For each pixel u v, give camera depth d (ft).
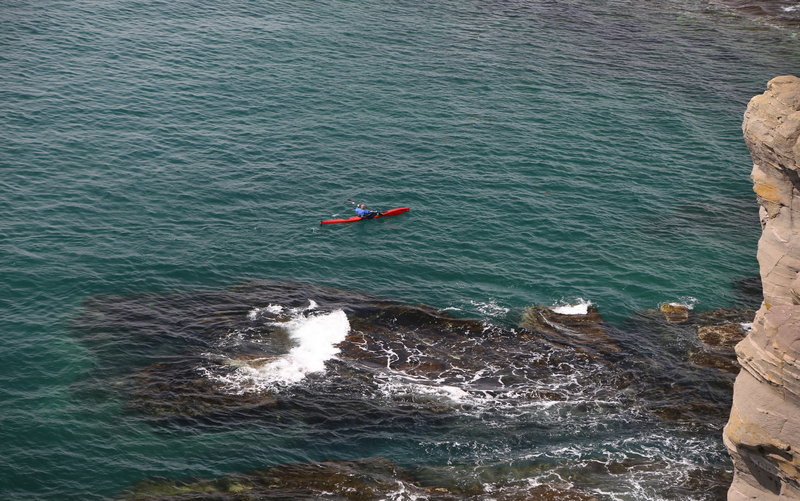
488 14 332.19
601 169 225.56
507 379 149.07
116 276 170.50
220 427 133.90
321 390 143.23
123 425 132.67
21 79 242.78
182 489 122.31
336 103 249.75
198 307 163.43
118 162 210.59
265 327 158.40
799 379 90.43
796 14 362.12
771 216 107.65
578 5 353.72
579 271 183.21
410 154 226.79
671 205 211.61
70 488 121.08
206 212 196.03
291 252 184.34
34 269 168.76
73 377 141.90
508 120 247.70
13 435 128.57
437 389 145.28
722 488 127.65
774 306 97.66
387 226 195.83
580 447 134.82
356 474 127.03
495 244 191.62
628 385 149.18
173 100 242.37
